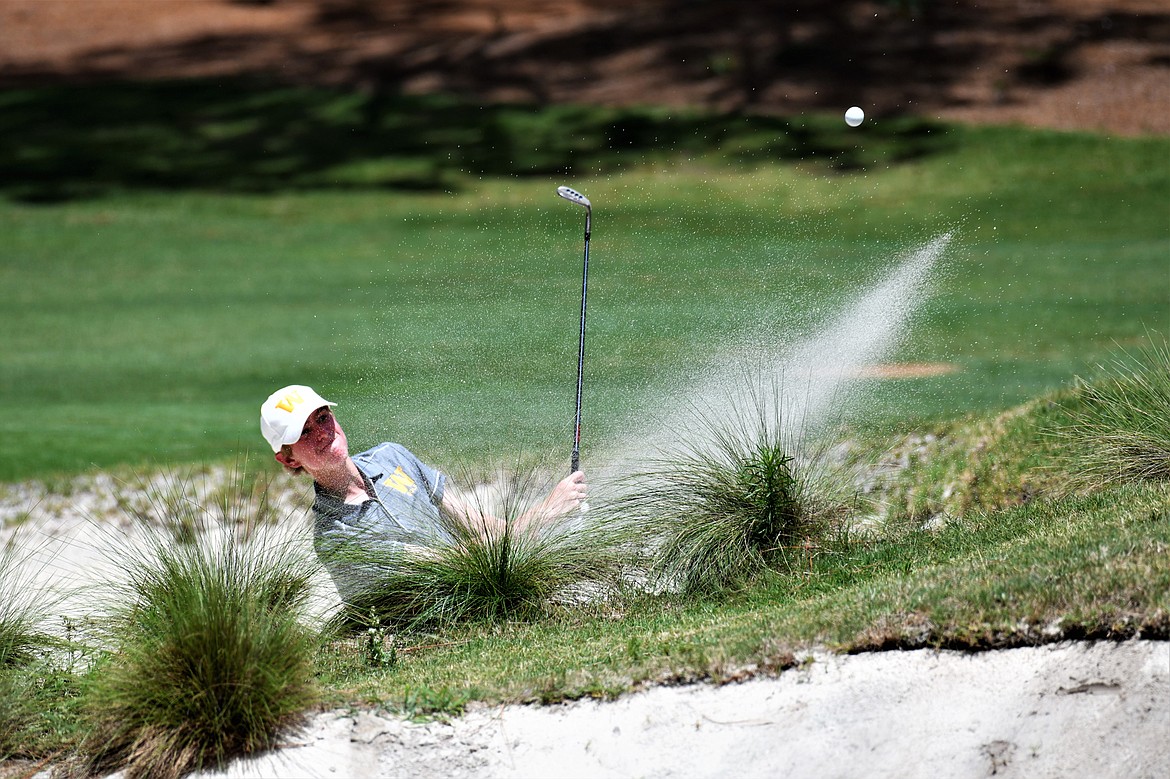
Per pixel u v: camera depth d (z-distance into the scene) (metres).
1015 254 43.31
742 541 15.35
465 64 76.44
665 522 15.64
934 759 10.68
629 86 70.44
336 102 73.06
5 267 50.97
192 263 50.75
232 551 13.77
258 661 12.12
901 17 73.38
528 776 11.20
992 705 10.89
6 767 12.09
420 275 46.25
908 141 59.69
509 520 15.76
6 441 27.58
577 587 15.34
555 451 22.23
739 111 65.44
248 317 42.12
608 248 48.12
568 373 30.27
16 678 13.16
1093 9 71.88
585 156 62.19
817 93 66.44
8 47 84.75
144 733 11.88
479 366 32.19
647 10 81.38
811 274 41.16
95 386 34.06
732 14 77.62
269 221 56.62
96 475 24.50
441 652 14.04
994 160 56.66
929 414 21.78
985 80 65.50
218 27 87.25
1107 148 56.75
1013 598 11.59
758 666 11.70
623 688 11.74
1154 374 17.58
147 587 13.66
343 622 14.62
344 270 48.28
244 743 11.77
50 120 72.12
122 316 43.00
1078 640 11.09
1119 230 46.25
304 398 14.89
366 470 15.48
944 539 15.03
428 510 15.81
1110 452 16.41
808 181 56.12
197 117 72.19
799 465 16.50
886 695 11.19
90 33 86.81
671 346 31.58
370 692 12.38
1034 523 14.79
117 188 62.22
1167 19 69.94
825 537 15.59
